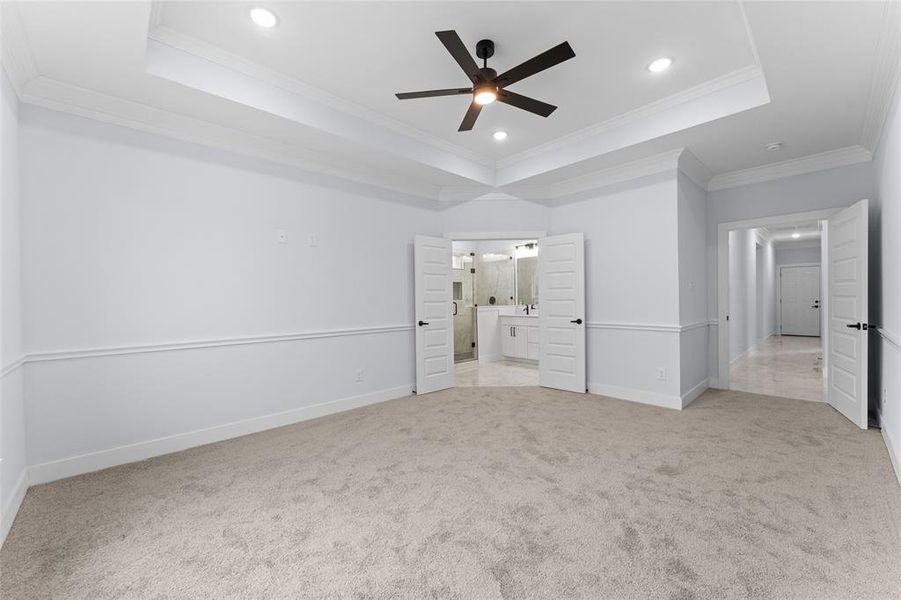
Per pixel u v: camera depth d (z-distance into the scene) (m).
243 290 3.42
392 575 1.62
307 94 3.18
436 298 4.91
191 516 2.07
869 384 3.74
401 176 4.50
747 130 3.38
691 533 1.86
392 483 2.42
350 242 4.19
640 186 4.28
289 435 3.33
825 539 1.79
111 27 2.04
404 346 4.69
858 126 3.33
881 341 3.38
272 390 3.57
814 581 1.54
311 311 3.87
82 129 2.68
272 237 3.60
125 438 2.81
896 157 2.63
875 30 2.12
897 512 2.01
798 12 2.00
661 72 2.98
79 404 2.64
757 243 8.86
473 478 2.47
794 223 4.21
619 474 2.49
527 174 4.62
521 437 3.20
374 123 3.67
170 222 3.04
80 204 2.67
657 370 4.18
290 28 2.45
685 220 4.21
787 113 3.08
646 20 2.40
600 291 4.66
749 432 3.24
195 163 3.16
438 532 1.91
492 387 5.14
